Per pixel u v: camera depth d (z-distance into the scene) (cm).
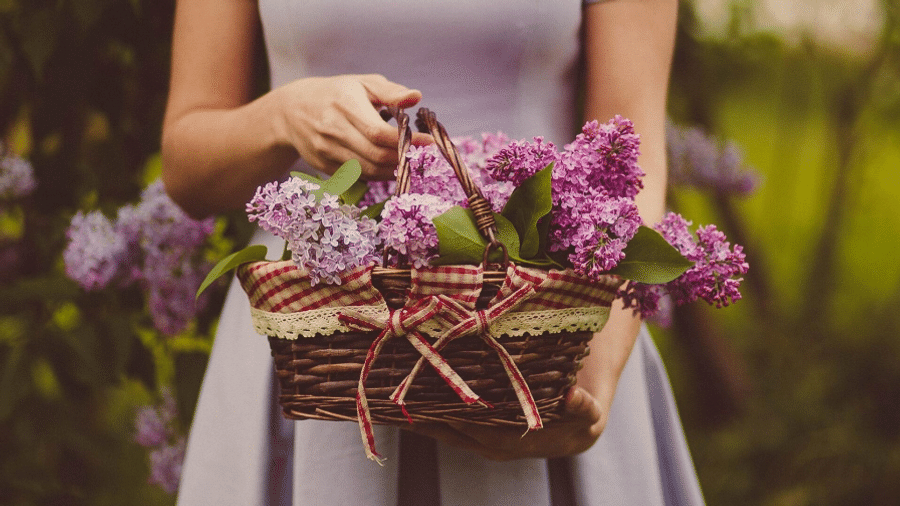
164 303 198
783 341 550
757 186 391
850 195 653
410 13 141
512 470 140
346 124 127
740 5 411
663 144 152
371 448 116
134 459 351
